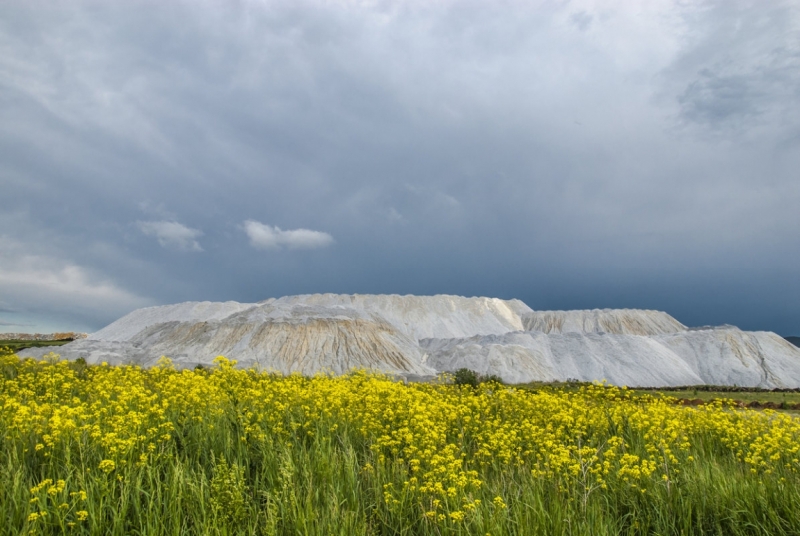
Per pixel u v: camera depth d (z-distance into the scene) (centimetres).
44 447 865
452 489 776
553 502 802
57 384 1366
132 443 842
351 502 812
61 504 680
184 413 1127
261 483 842
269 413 1152
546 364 8956
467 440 1207
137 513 717
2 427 919
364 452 1035
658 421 1274
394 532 766
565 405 1486
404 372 8006
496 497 788
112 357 7106
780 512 816
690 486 885
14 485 696
